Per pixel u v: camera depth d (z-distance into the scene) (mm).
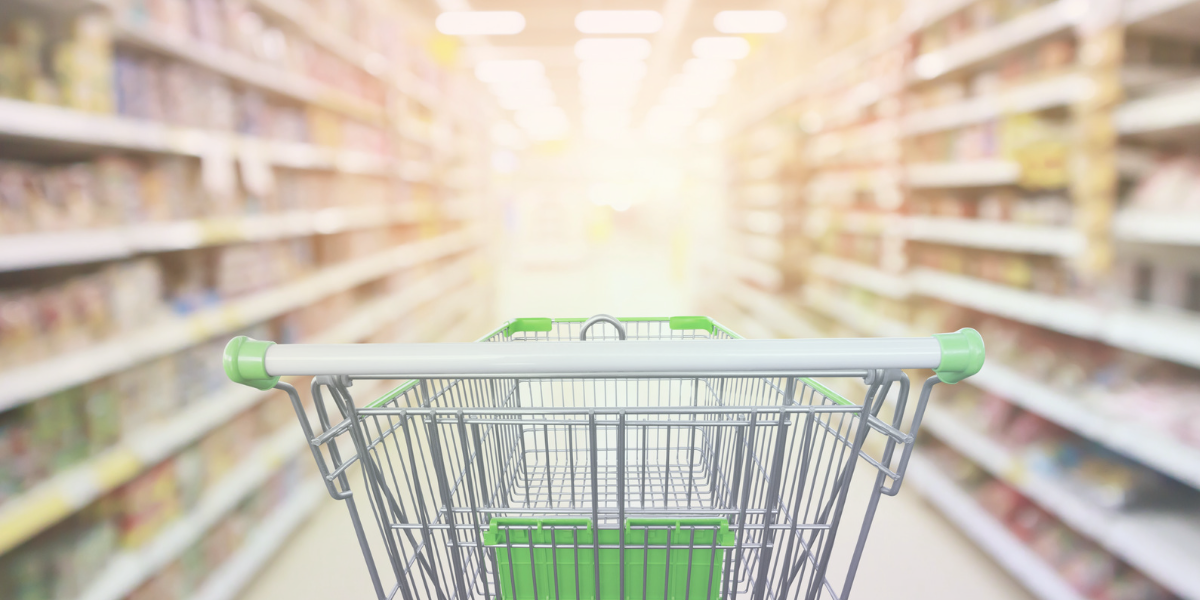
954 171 2568
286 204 2711
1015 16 2254
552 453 1745
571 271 12906
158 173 1860
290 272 2748
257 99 2428
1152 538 1660
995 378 2256
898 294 3012
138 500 1702
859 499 2646
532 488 1540
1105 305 1799
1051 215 2055
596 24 7270
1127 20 1650
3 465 1370
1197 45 1810
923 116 2793
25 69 1447
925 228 2789
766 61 6027
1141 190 1717
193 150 1937
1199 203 1509
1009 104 2172
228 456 2166
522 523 977
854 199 3758
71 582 1513
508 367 800
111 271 1695
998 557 2160
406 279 4367
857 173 3594
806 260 4988
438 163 5289
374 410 890
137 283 1755
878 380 820
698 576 1024
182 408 1951
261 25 2482
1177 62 1801
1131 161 1783
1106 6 1687
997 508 2305
